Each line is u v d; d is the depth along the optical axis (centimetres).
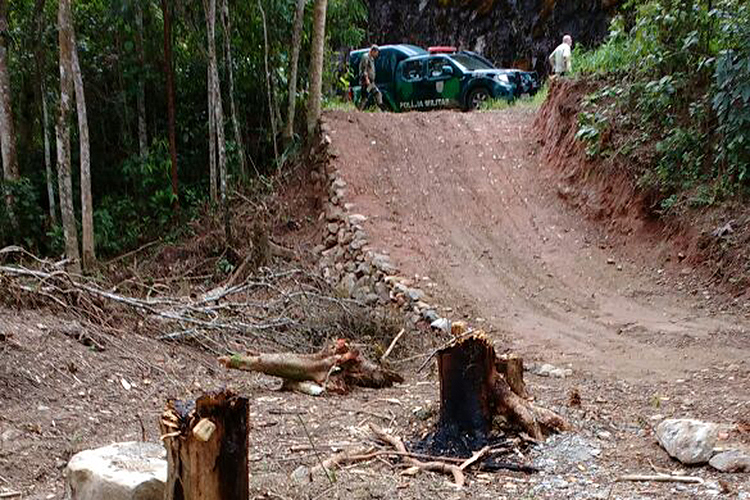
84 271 987
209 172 1459
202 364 632
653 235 987
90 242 1031
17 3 1400
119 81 1447
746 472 380
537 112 1364
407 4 2747
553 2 2334
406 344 750
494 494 361
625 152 1071
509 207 1149
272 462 410
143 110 1418
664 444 415
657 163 1033
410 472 391
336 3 1515
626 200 1041
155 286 942
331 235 1124
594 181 1108
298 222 1229
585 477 383
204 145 1470
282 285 977
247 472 287
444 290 923
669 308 830
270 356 573
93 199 1464
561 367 668
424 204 1171
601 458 411
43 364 537
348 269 1024
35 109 1423
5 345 541
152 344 642
